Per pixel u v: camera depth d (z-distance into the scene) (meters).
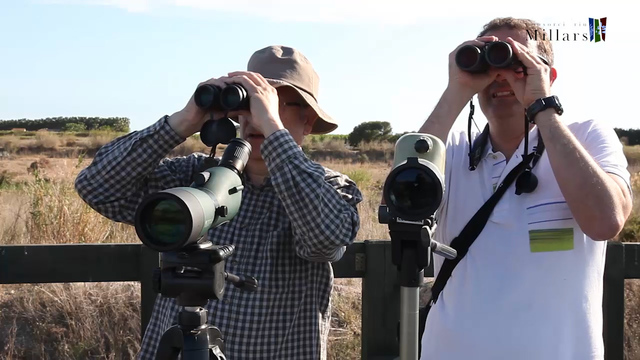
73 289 5.01
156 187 2.44
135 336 4.80
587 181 2.07
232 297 2.27
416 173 1.82
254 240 2.32
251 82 2.18
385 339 3.43
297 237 2.23
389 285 3.43
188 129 2.28
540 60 2.23
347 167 22.78
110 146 2.40
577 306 2.19
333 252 2.21
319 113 2.50
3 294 5.09
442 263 2.44
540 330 2.16
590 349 2.17
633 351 4.75
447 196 2.44
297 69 2.51
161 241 1.67
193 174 2.47
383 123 36.72
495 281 2.24
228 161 2.00
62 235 5.91
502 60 2.19
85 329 4.79
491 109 2.40
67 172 7.55
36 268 3.47
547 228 2.22
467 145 2.50
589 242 2.24
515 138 2.40
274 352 2.27
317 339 2.36
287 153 2.12
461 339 2.26
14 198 8.20
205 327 1.84
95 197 2.34
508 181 2.30
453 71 2.37
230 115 2.28
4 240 5.95
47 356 4.66
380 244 3.42
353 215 2.23
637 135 30.91
